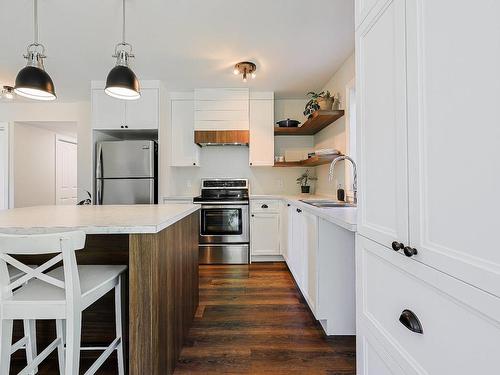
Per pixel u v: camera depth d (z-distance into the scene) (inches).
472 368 21.8
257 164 151.8
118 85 79.0
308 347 70.1
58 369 62.1
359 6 42.6
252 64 118.7
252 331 77.5
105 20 87.8
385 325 35.7
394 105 32.8
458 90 23.1
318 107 125.0
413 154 29.1
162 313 53.8
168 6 81.0
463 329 22.7
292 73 128.8
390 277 34.4
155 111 138.5
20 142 176.6
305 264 90.4
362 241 42.4
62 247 42.1
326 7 81.7
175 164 154.7
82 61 117.0
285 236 133.5
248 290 107.4
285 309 91.0
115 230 49.1
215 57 112.9
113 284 54.3
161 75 132.0
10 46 103.7
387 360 35.2
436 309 25.9
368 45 39.8
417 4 28.1
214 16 85.7
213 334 76.0
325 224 75.7
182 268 70.4
